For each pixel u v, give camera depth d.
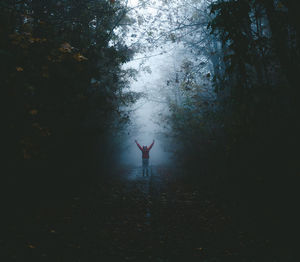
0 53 5.84
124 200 10.19
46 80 7.71
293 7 6.13
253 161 8.88
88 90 11.05
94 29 12.07
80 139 11.85
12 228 6.16
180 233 6.34
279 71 8.03
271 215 7.08
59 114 9.27
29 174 9.34
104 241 5.75
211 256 5.05
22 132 7.10
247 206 8.16
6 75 6.23
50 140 9.88
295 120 7.33
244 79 7.39
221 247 5.47
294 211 6.89
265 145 7.96
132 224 7.03
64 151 11.12
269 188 8.06
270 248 5.29
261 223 6.70
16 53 6.36
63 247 5.31
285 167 7.71
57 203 9.05
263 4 6.89
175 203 9.63
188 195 10.96
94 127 12.52
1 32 6.34
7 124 6.75
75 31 10.01
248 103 7.77
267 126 7.77
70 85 8.66
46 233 6.03
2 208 7.64
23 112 6.90
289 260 4.75
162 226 6.87
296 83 6.80
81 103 10.29
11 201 8.27
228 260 4.86
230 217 7.47
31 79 7.09
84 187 12.52
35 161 9.31
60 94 8.52
